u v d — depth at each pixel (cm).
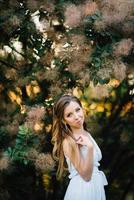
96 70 455
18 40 525
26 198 589
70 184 332
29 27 510
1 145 521
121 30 481
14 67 546
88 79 457
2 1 517
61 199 612
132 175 819
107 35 473
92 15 461
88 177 314
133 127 679
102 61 454
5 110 561
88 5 464
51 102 496
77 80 495
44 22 509
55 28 523
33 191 593
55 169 557
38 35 514
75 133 329
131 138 681
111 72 450
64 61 484
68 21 460
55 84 496
